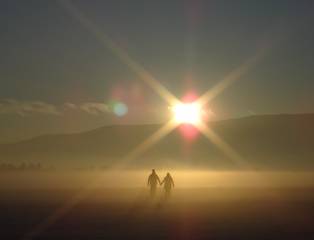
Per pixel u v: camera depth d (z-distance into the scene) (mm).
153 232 28109
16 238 25938
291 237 26375
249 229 29234
